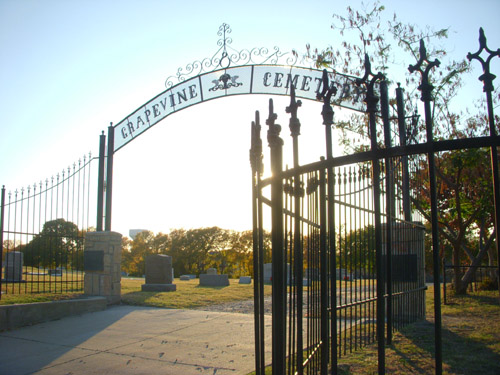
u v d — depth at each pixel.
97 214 12.71
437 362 2.28
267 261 27.72
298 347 3.34
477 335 6.88
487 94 2.28
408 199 8.63
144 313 10.67
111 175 12.98
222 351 6.72
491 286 15.48
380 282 2.58
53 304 9.80
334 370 3.07
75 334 8.19
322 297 3.02
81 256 18.19
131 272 52.22
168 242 51.38
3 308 8.60
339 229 5.03
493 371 4.93
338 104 11.36
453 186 11.95
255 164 3.84
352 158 2.74
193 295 14.30
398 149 2.48
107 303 11.87
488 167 11.67
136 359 6.34
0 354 6.72
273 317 3.18
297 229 3.33
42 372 5.76
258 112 3.86
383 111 5.21
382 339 2.55
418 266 8.90
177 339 7.66
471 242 21.84
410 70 2.55
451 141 2.26
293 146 3.22
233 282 23.03
